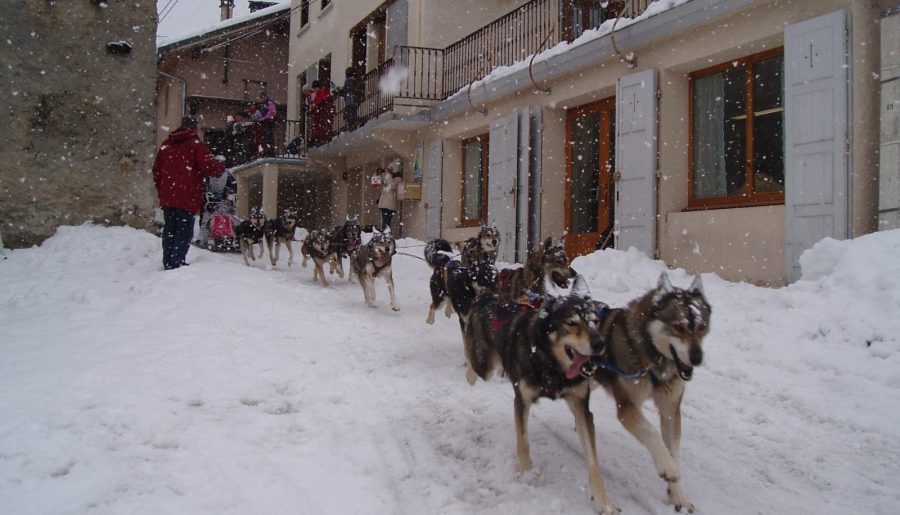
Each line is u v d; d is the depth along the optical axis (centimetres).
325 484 331
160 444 361
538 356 358
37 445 342
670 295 340
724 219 877
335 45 2083
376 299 918
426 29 1603
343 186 2116
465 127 1475
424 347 639
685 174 981
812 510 328
